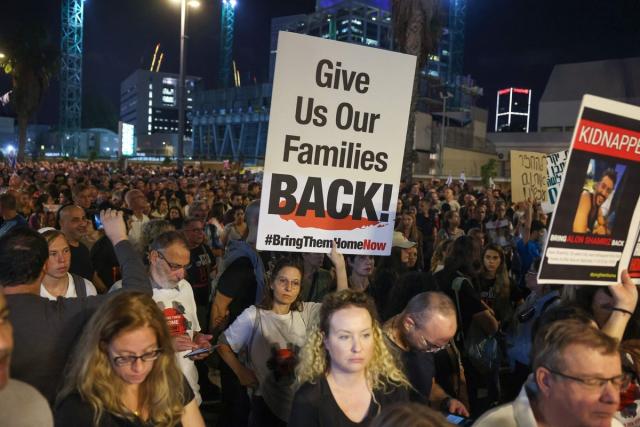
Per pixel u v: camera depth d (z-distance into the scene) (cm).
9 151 7006
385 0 9356
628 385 231
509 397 450
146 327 227
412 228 797
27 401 205
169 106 14175
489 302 545
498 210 1134
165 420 233
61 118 8431
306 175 357
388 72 371
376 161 374
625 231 275
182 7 2434
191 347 335
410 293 389
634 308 299
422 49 1462
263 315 363
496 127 13050
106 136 10875
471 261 478
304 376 257
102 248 567
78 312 285
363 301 256
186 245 377
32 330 269
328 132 359
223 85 10575
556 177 807
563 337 192
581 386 186
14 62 4072
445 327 300
